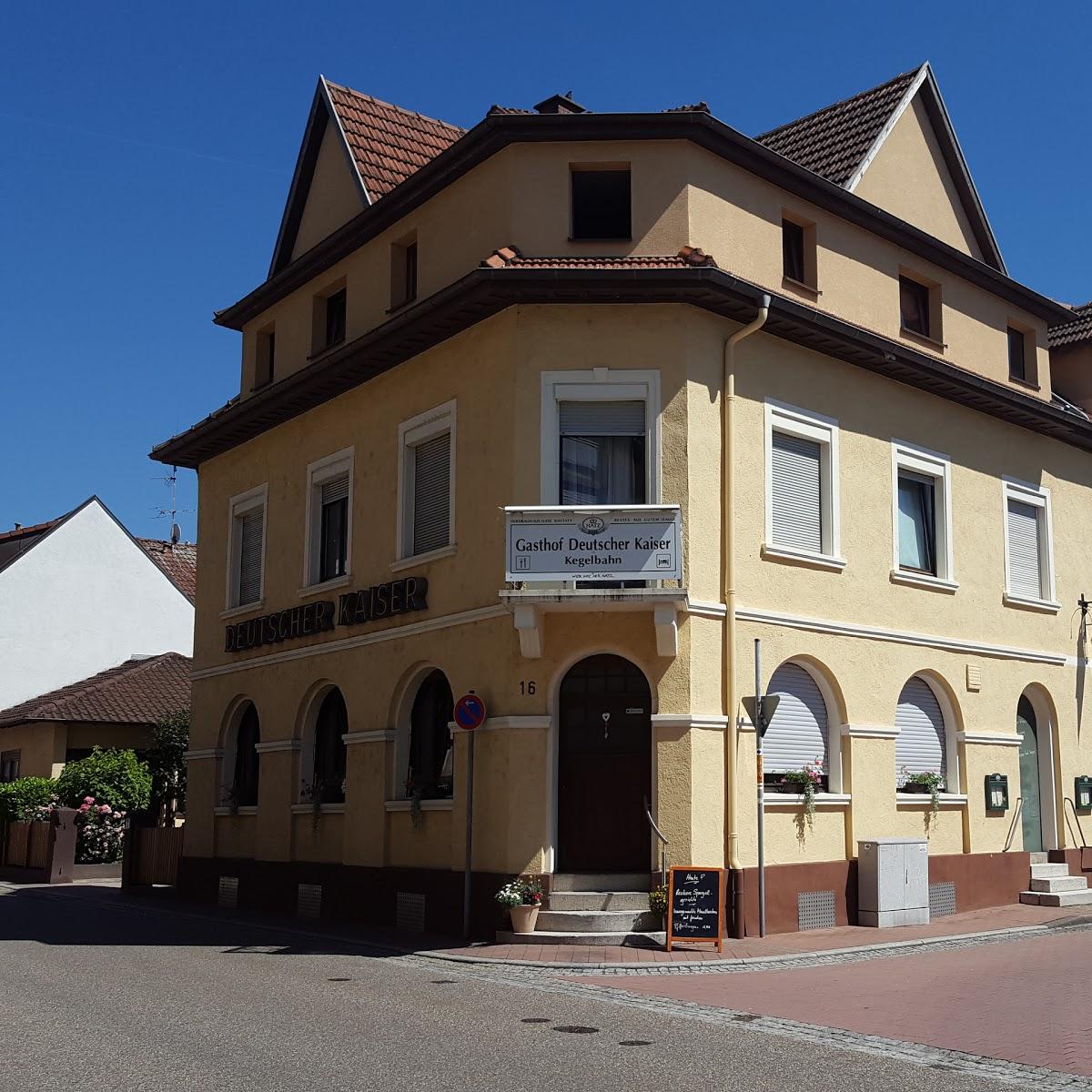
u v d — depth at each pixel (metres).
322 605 20.59
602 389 16.92
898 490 20.31
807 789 17.58
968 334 22.03
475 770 17.06
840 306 19.56
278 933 17.75
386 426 19.83
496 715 16.77
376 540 19.77
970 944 16.23
